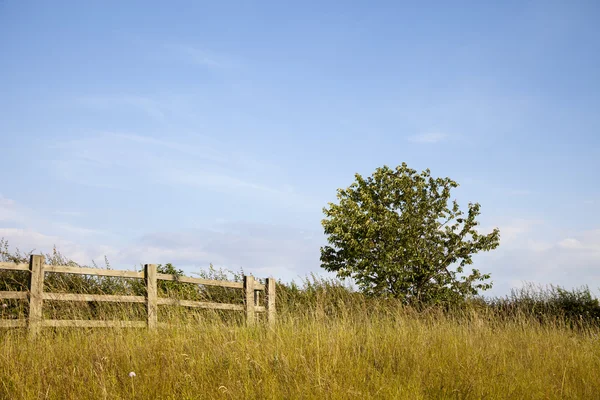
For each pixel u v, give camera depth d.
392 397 5.65
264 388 5.70
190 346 7.41
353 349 7.48
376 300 12.70
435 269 21.88
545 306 16.02
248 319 11.46
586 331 11.45
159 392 5.63
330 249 23.48
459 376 6.54
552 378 7.09
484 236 22.55
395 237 21.97
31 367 6.31
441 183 23.25
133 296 10.34
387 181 23.31
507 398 6.07
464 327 9.99
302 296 13.59
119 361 6.72
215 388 5.71
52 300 9.77
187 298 12.33
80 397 5.44
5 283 10.33
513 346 9.02
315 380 5.89
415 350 7.55
